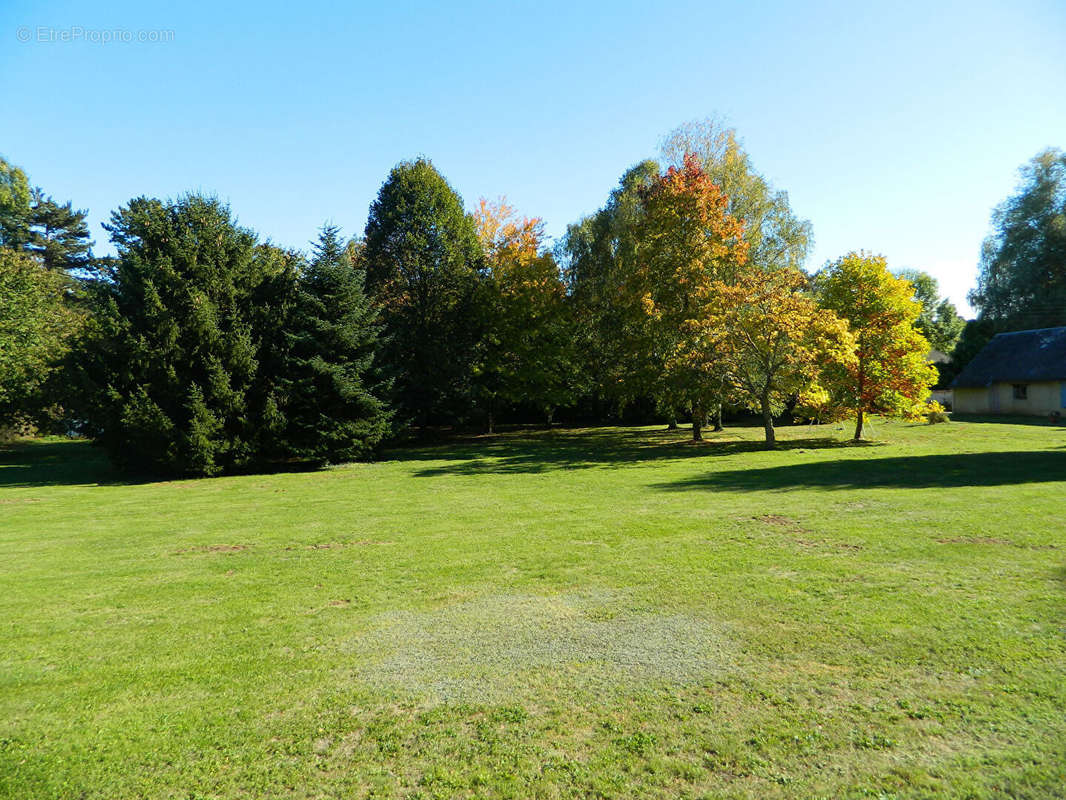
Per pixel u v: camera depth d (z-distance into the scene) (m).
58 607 7.53
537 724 4.43
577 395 39.00
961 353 46.16
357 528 11.95
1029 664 4.93
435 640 6.03
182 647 6.11
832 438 26.92
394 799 3.66
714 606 6.57
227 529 12.42
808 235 31.84
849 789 3.59
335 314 25.72
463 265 35.12
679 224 27.38
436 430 40.75
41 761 4.16
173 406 23.06
